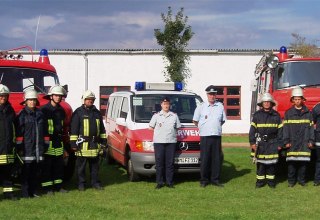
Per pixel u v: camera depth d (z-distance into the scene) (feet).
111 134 42.39
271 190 31.89
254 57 90.79
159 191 31.65
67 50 90.17
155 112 36.63
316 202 28.09
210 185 33.81
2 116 27.61
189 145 34.14
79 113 32.14
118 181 35.86
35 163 29.60
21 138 29.19
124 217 24.58
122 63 90.74
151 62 90.84
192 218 24.23
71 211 25.82
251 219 24.04
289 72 37.83
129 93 38.91
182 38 88.99
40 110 29.58
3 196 29.76
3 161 27.53
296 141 32.48
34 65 35.94
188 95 38.55
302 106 32.53
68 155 33.94
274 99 35.94
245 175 38.37
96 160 32.73
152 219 24.20
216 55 90.89
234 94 91.66
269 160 32.27
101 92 91.04
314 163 37.29
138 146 34.01
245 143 70.03
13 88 34.30
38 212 25.62
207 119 32.89
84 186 32.32
